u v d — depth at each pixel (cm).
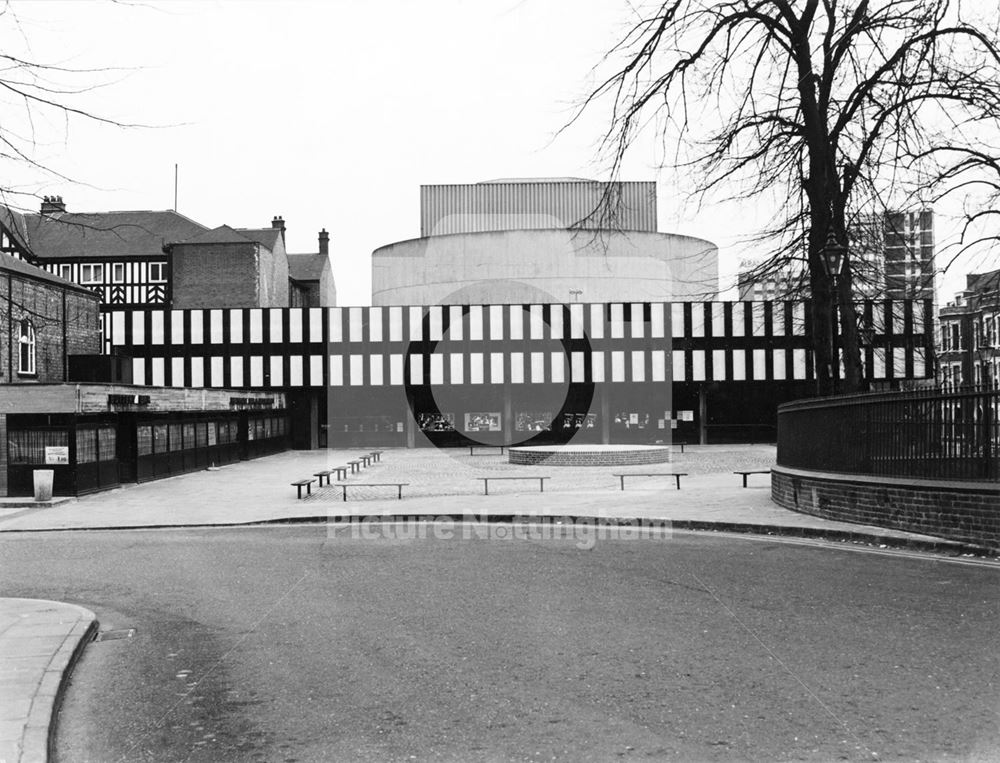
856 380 1598
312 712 535
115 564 1178
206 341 4531
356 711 533
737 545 1195
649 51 1138
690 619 750
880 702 529
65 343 3794
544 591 885
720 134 1428
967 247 1452
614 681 578
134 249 5056
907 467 1202
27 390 2139
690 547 1183
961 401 1096
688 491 1944
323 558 1162
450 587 918
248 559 1180
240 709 546
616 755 454
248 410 3797
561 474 2606
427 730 498
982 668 593
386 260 4741
